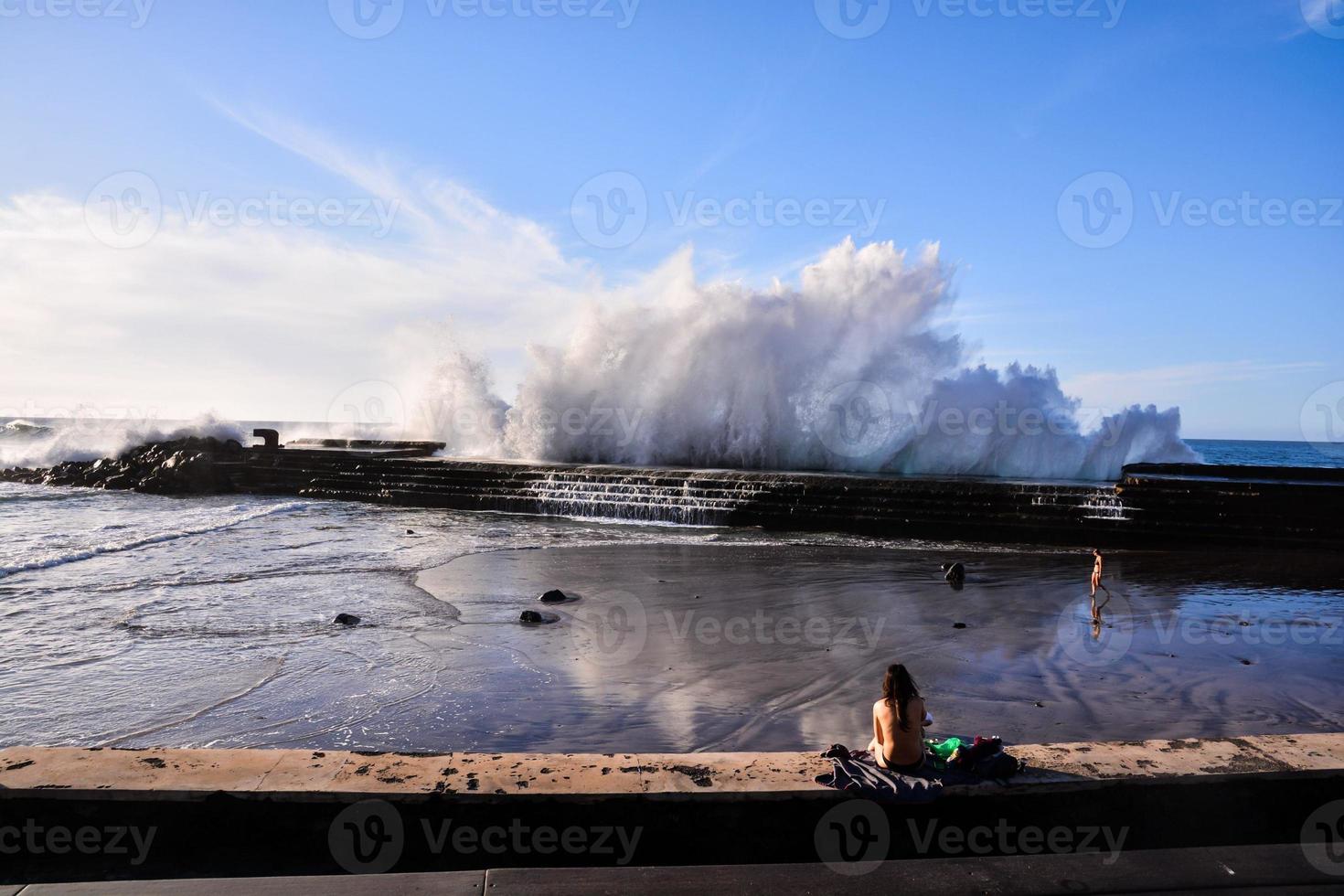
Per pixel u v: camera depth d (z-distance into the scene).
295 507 18.39
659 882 3.10
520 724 5.01
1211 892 3.08
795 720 5.11
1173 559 11.94
